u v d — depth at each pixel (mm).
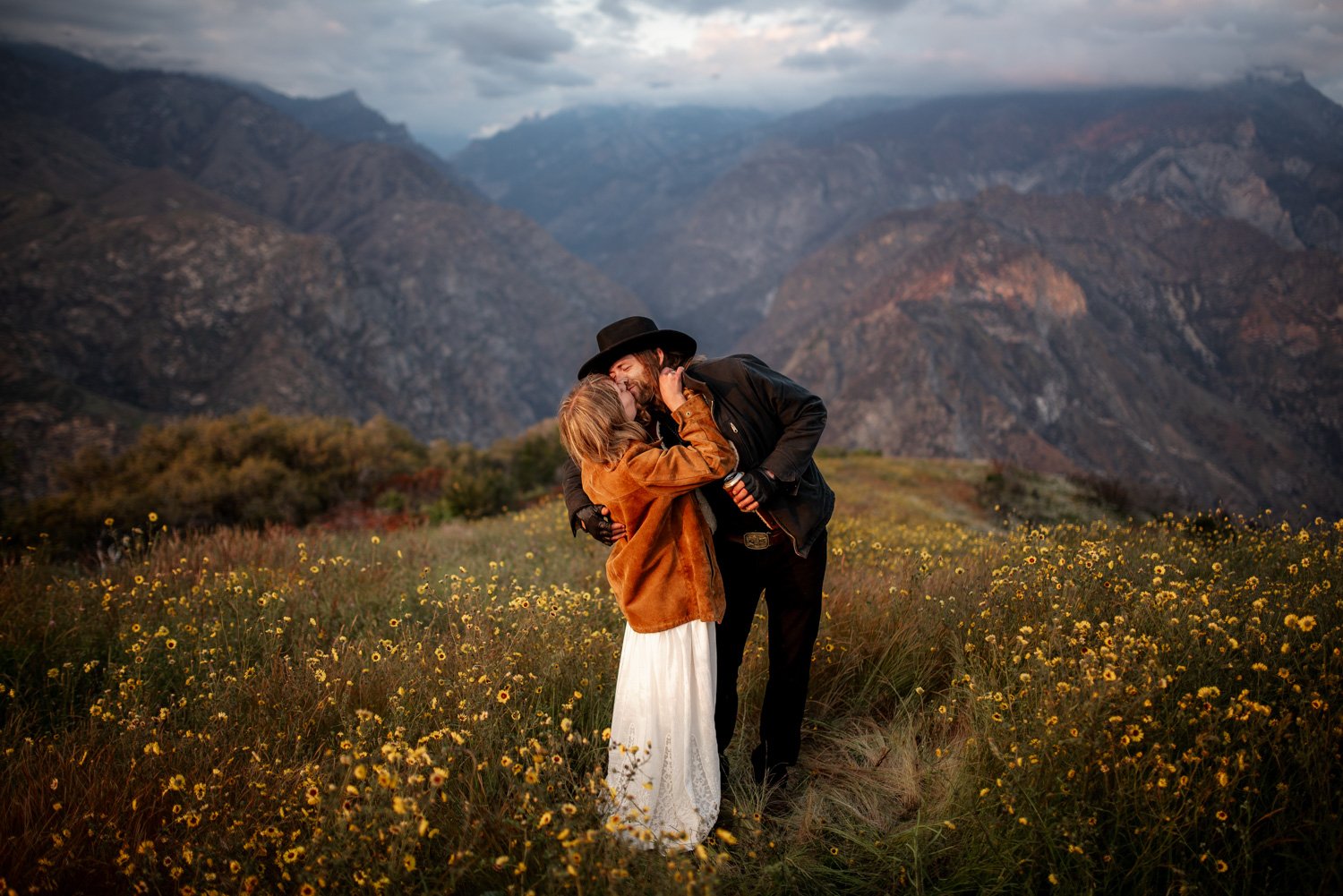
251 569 5051
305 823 2107
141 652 3277
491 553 6527
